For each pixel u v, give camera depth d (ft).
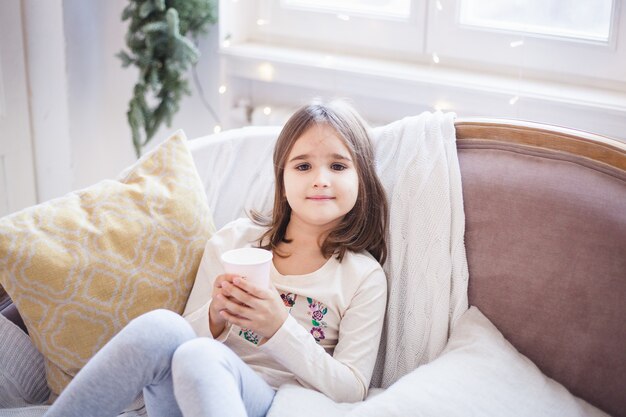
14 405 4.79
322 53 7.32
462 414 4.04
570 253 4.54
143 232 4.86
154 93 7.16
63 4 7.54
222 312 4.42
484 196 4.84
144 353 3.92
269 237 5.06
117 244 4.78
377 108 7.16
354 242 4.96
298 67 7.14
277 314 4.40
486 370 4.33
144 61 6.83
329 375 4.45
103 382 3.91
